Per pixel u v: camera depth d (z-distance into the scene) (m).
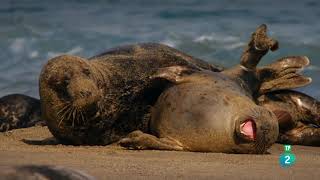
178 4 95.25
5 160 29.95
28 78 64.62
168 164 30.06
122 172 27.67
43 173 18.28
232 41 75.00
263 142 34.62
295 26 81.44
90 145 37.09
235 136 34.31
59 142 37.50
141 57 39.78
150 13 91.06
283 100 42.62
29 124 48.19
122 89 37.84
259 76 41.53
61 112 35.59
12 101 48.75
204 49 73.69
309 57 68.88
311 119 43.00
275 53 69.69
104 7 96.00
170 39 76.69
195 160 31.62
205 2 96.56
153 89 38.53
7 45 74.50
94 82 35.81
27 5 97.44
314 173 28.52
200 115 35.16
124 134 37.94
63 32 79.75
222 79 37.56
